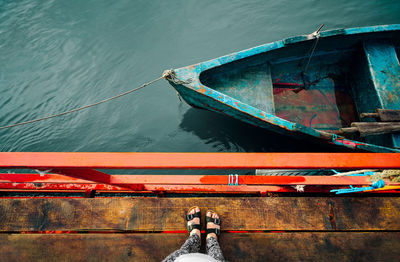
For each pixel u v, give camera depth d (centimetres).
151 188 213
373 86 418
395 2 664
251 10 719
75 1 835
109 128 517
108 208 188
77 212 187
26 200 191
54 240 176
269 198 190
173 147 476
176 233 179
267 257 170
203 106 444
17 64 662
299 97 491
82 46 692
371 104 429
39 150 495
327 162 108
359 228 176
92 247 174
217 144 472
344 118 472
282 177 182
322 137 362
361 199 185
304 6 704
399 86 410
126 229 182
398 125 365
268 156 111
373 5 671
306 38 413
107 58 657
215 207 188
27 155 107
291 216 182
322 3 701
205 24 707
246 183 177
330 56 482
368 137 427
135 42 686
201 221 186
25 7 844
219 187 216
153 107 545
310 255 169
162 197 211
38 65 659
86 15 781
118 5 793
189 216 178
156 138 492
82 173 142
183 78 370
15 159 106
